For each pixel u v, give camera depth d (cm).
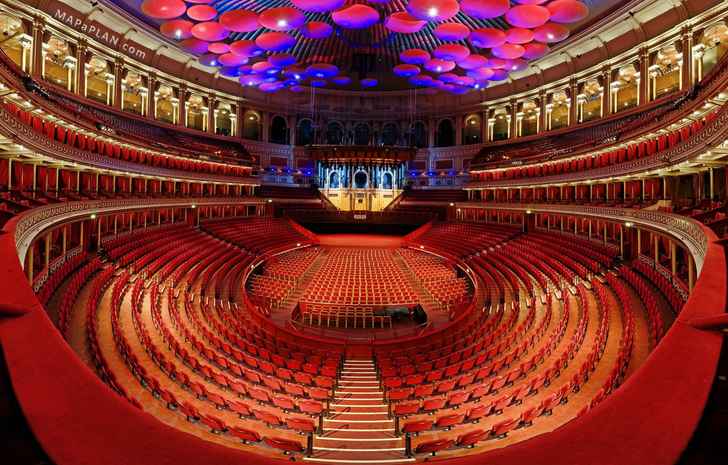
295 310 2170
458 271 2977
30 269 1173
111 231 2420
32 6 2589
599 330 1302
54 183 2156
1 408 227
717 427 217
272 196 4425
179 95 4009
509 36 2645
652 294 1580
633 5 2705
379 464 736
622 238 2222
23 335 295
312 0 2358
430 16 2389
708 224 1148
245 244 3089
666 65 2828
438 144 4981
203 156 3522
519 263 2539
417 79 3844
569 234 2912
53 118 1839
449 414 932
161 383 1005
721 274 455
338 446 805
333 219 4384
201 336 1405
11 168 1812
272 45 2900
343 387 1170
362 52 4078
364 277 2645
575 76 3588
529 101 4219
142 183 3012
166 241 2547
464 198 4488
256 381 1095
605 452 205
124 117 3375
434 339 1675
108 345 1145
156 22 3341
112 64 3316
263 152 4788
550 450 212
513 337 1447
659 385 247
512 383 1088
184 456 203
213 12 2442
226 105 4541
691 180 2169
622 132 2559
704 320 308
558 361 1098
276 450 765
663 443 206
